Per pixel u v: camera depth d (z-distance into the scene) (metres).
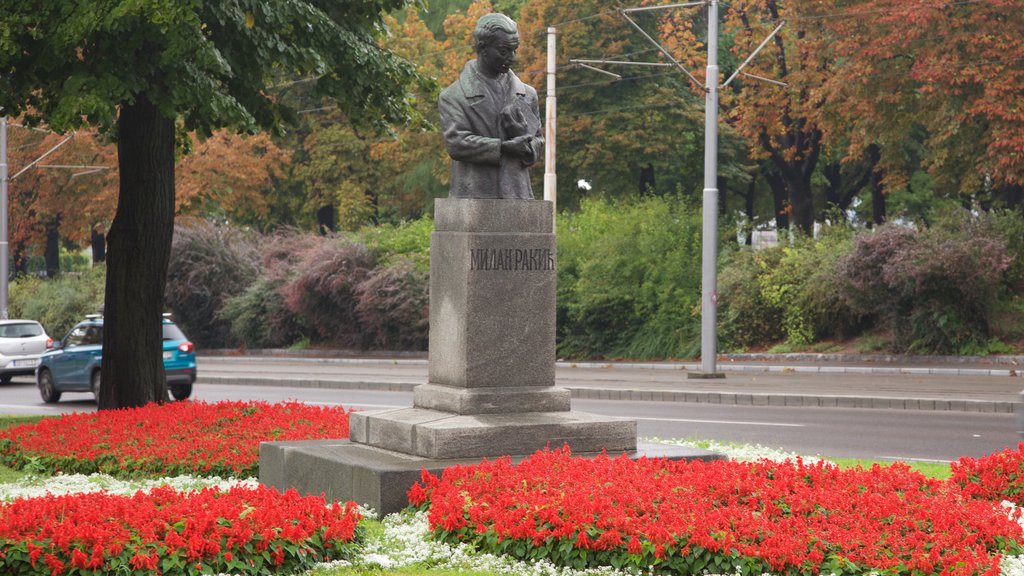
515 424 9.66
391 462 9.36
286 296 42.31
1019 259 30.14
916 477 9.03
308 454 9.95
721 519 7.25
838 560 6.80
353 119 18.33
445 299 10.30
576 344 35.56
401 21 51.34
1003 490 9.48
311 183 50.03
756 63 38.09
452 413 9.98
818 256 32.44
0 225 39.12
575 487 8.04
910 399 19.92
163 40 14.74
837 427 16.89
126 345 16.50
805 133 37.66
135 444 12.51
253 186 48.84
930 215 40.06
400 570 7.23
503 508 7.80
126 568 6.66
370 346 41.16
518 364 10.16
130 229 16.58
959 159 32.31
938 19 30.08
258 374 31.62
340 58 16.81
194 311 46.00
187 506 7.50
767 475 8.92
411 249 41.66
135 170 16.58
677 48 40.09
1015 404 18.95
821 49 34.59
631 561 7.09
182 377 24.06
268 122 17.58
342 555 7.50
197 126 17.50
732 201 49.00
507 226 10.15
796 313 32.00
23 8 14.90
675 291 34.38
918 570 6.69
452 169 10.51
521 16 40.97
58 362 25.14
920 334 29.69
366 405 22.11
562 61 39.66
